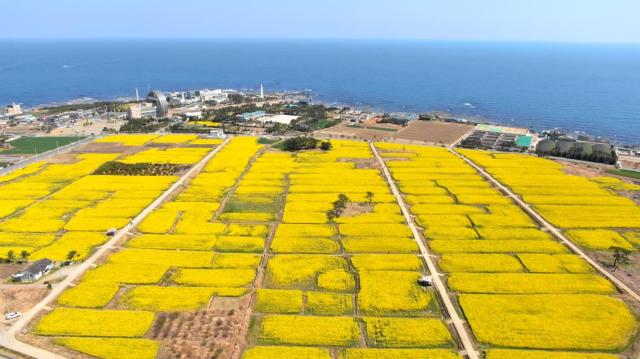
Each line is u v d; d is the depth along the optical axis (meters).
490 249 78.00
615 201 100.12
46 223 86.94
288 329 56.16
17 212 93.19
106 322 57.12
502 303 61.81
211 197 102.44
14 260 72.25
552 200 100.75
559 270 71.12
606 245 79.38
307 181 113.38
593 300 62.56
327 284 66.75
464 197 102.81
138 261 72.62
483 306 61.12
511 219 90.44
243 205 98.25
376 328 56.78
